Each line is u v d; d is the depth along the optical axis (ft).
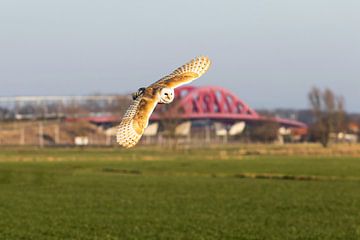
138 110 27.73
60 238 115.03
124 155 431.02
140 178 268.82
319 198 188.44
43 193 207.82
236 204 174.40
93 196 197.77
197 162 363.35
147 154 450.30
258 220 141.38
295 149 477.77
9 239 113.70
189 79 28.81
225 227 129.80
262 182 247.50
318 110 590.14
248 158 394.11
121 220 141.69
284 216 148.46
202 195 199.31
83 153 457.27
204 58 29.71
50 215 150.51
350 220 140.67
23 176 274.98
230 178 268.21
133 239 114.32
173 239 114.32
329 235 118.42
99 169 319.27
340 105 592.60
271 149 490.90
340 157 397.19
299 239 114.21
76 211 158.92
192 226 131.54
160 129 616.39
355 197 190.49
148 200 185.88
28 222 137.59
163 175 286.46
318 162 354.74
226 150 495.41
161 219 143.23
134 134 27.25
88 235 118.83
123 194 203.92
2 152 466.70
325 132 574.15
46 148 536.01
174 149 524.52
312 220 141.08
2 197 194.70
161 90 28.14
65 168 323.98
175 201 182.91
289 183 242.37
